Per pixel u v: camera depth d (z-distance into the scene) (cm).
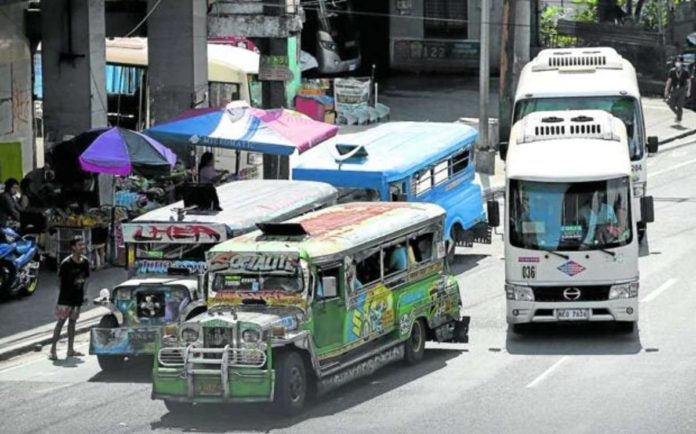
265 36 9725
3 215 7694
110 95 11319
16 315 6975
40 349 6494
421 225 6025
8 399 5584
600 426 4931
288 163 9656
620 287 6209
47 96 8800
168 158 7762
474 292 7375
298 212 6506
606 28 14488
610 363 5866
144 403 5459
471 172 8344
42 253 7906
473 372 5803
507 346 6262
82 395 5612
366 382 5712
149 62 9762
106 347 5825
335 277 5397
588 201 6247
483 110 10844
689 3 15450
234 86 10950
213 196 6203
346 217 5959
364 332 5581
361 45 14912
